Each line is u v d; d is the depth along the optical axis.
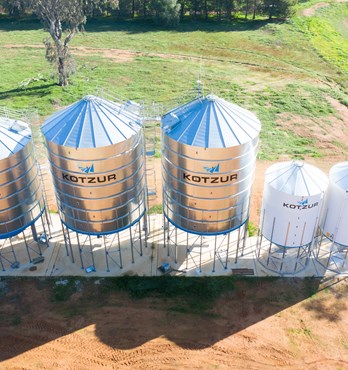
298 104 49.53
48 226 30.12
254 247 29.50
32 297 25.98
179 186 24.86
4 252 29.22
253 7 80.94
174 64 62.59
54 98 50.69
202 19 83.06
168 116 25.19
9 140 24.86
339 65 62.00
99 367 21.91
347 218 25.83
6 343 23.17
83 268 27.94
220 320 24.45
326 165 38.25
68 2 48.97
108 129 23.55
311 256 28.66
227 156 23.05
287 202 24.58
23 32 77.62
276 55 66.12
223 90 53.25
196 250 29.34
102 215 25.50
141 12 86.31
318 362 22.19
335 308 25.17
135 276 27.31
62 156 23.47
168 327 24.03
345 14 90.25
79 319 24.55
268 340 23.30
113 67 61.25
